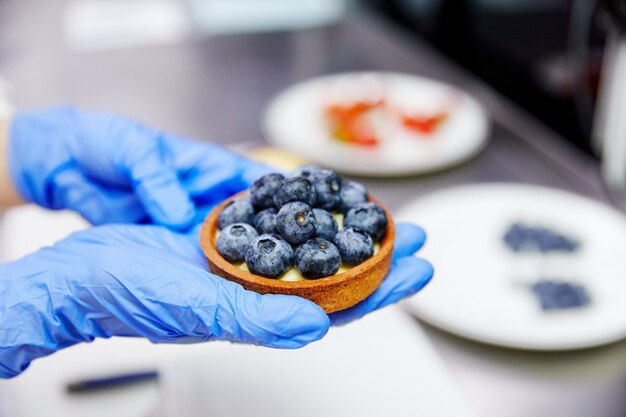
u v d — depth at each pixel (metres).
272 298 0.32
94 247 0.37
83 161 0.46
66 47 0.91
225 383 0.41
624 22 0.50
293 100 0.73
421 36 1.13
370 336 0.44
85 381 0.42
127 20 1.00
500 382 0.43
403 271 0.36
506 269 0.50
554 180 0.61
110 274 0.34
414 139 0.65
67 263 0.36
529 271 0.49
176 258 0.35
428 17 1.11
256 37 0.94
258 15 1.01
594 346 0.44
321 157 0.62
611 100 0.55
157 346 0.44
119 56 0.88
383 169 0.60
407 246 0.38
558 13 0.80
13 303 0.35
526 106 0.87
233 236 0.33
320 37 0.94
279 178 0.34
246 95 0.78
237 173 0.44
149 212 0.41
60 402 0.41
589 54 0.71
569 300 0.46
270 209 0.34
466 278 0.49
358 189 0.35
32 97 0.78
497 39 0.94
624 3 0.50
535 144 0.67
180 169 0.44
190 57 0.88
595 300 0.47
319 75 0.83
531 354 0.44
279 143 0.65
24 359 0.36
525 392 0.42
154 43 0.92
